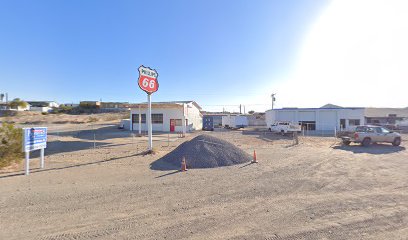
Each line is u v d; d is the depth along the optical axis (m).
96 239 4.27
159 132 34.03
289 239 4.24
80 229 4.65
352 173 9.35
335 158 12.93
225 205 5.96
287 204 5.98
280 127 32.22
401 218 5.07
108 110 87.06
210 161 11.10
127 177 8.90
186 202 6.18
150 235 4.41
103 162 11.96
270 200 6.30
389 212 5.39
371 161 11.99
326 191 7.05
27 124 50.69
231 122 45.38
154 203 6.11
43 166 10.72
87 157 13.46
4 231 4.57
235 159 11.78
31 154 14.55
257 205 5.94
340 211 5.48
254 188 7.41
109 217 5.23
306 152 15.31
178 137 26.75
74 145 19.03
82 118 63.22
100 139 23.88
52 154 14.55
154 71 16.00
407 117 43.09
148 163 11.70
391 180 8.25
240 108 80.88
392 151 15.68
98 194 6.84
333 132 35.50
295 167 10.59
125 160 12.52
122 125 38.78
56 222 4.98
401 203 5.98
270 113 43.78
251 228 4.68
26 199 6.39
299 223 4.88
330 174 9.21
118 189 7.33
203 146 12.30
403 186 7.50
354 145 19.41
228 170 10.11
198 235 4.41
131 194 6.85
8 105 90.81
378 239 4.21
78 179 8.58
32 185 7.76
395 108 46.56
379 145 19.22
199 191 7.14
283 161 12.09
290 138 25.92
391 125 38.12
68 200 6.33
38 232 4.53
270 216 5.25
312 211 5.50
